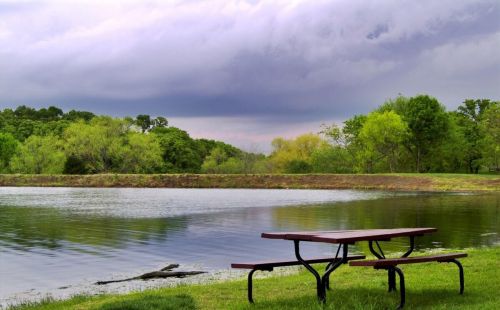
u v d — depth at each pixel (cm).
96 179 6556
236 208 2941
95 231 1925
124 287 1042
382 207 2931
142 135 8306
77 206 3166
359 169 6881
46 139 8050
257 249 1510
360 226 2033
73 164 7700
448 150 6725
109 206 3156
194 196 4222
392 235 729
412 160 7100
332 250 1463
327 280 823
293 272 1143
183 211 2766
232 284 921
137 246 1573
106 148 7981
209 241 1664
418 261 710
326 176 5741
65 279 1124
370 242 820
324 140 7625
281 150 8062
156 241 1673
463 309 659
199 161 9656
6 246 1577
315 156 7169
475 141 7231
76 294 978
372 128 6281
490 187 4800
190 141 10288
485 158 6369
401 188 5156
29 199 3900
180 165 9306
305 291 831
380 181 5406
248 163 8025
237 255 1414
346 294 774
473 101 8650
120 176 6481
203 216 2477
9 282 1097
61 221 2278
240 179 6006
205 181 6081
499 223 2091
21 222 2241
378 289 812
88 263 1302
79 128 8044
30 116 13962
